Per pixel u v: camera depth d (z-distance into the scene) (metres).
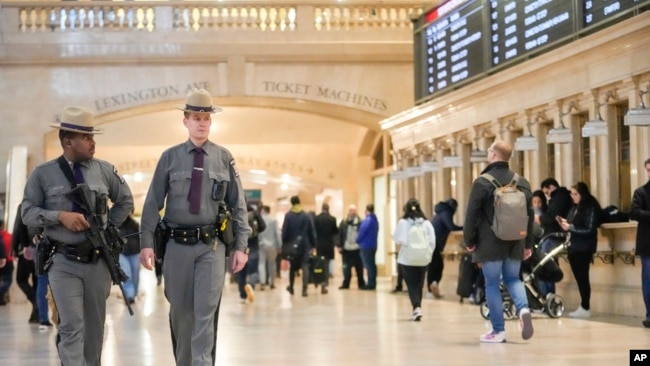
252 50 22.17
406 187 20.75
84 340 6.79
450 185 18.83
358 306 16.22
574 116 14.21
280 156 30.39
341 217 30.66
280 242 22.36
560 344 9.96
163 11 22.11
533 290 12.86
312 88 22.38
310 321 13.37
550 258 12.74
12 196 20.12
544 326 11.81
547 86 14.48
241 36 22.25
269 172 31.27
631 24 11.84
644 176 12.48
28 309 17.69
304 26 22.36
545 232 13.47
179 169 6.70
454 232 17.95
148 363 9.10
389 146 27.48
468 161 17.92
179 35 22.09
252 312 15.16
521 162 16.12
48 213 6.56
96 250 6.65
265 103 22.95
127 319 14.25
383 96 22.52
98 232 6.67
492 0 16.31
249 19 22.31
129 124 26.08
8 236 18.06
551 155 15.27
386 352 9.59
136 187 35.41
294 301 17.89
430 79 19.19
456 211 18.09
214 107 6.86
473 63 17.19
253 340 10.94
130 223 17.36
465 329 11.84
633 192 12.55
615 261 13.09
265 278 22.25
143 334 11.90
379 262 28.58
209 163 6.75
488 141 16.97
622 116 13.27
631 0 12.42
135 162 29.94
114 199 6.94
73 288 6.62
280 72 22.34
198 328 6.58
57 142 24.59
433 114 18.66
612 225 12.70
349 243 22.33
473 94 16.56
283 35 22.33
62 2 21.83
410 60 22.55
